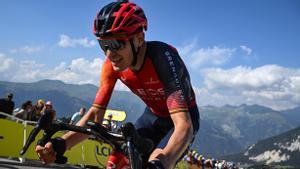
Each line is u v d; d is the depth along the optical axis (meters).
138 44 2.49
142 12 2.45
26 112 11.96
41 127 2.07
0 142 10.77
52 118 2.09
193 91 2.99
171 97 2.49
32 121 11.81
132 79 2.86
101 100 3.00
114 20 2.28
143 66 2.68
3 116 11.12
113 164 2.23
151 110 3.29
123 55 2.42
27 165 10.31
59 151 2.38
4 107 11.23
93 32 2.38
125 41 2.36
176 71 2.55
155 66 2.63
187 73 2.79
